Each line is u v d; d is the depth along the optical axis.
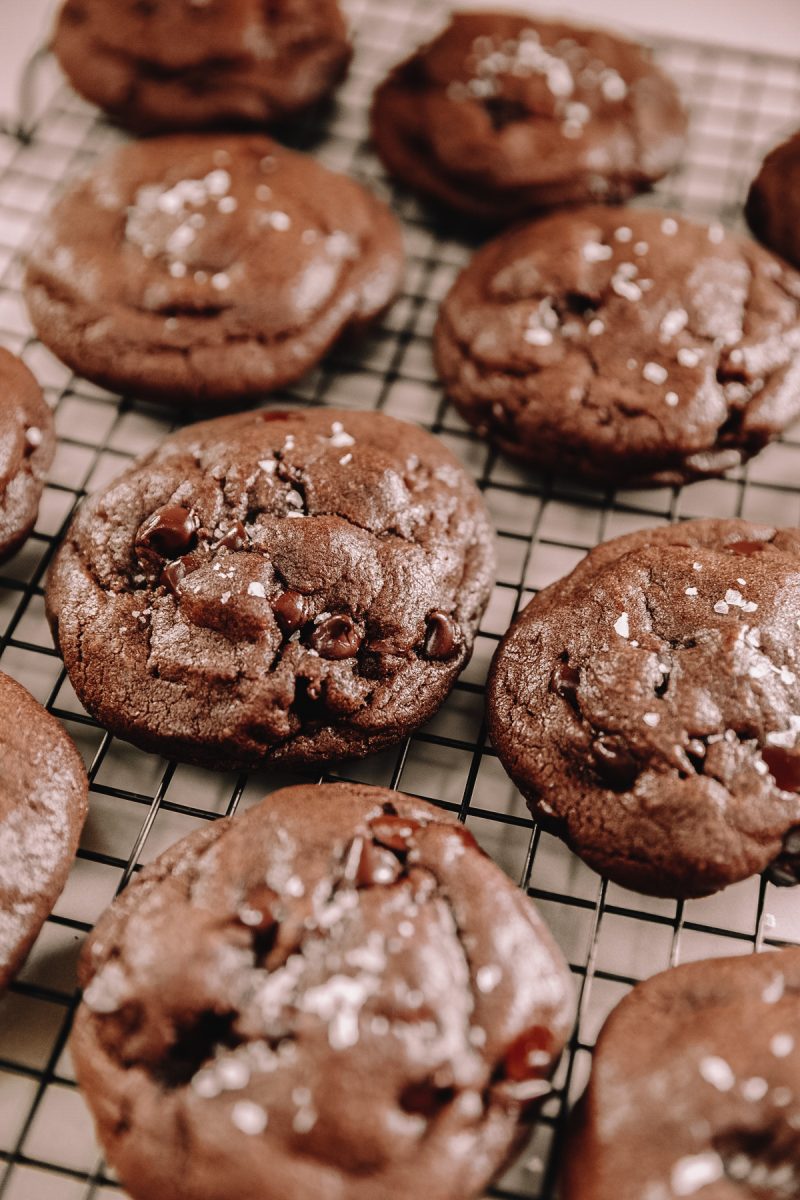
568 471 0.36
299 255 0.37
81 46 0.41
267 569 0.32
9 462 0.34
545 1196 0.29
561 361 0.36
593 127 0.40
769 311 0.37
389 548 0.33
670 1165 0.27
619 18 0.46
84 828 0.33
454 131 0.40
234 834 0.30
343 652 0.32
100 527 0.34
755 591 0.32
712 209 0.42
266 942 0.29
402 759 0.33
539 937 0.29
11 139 0.43
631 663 0.31
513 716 0.32
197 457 0.34
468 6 0.46
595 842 0.31
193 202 0.38
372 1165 0.27
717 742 0.31
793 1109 0.28
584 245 0.37
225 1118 0.27
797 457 0.38
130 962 0.29
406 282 0.40
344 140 0.43
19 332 0.39
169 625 0.32
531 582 0.36
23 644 0.35
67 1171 0.29
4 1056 0.31
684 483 0.36
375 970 0.28
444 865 0.30
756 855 0.30
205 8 0.41
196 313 0.36
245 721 0.31
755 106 0.44
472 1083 0.28
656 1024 0.29
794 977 0.29
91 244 0.38
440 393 0.39
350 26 0.45
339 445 0.34
